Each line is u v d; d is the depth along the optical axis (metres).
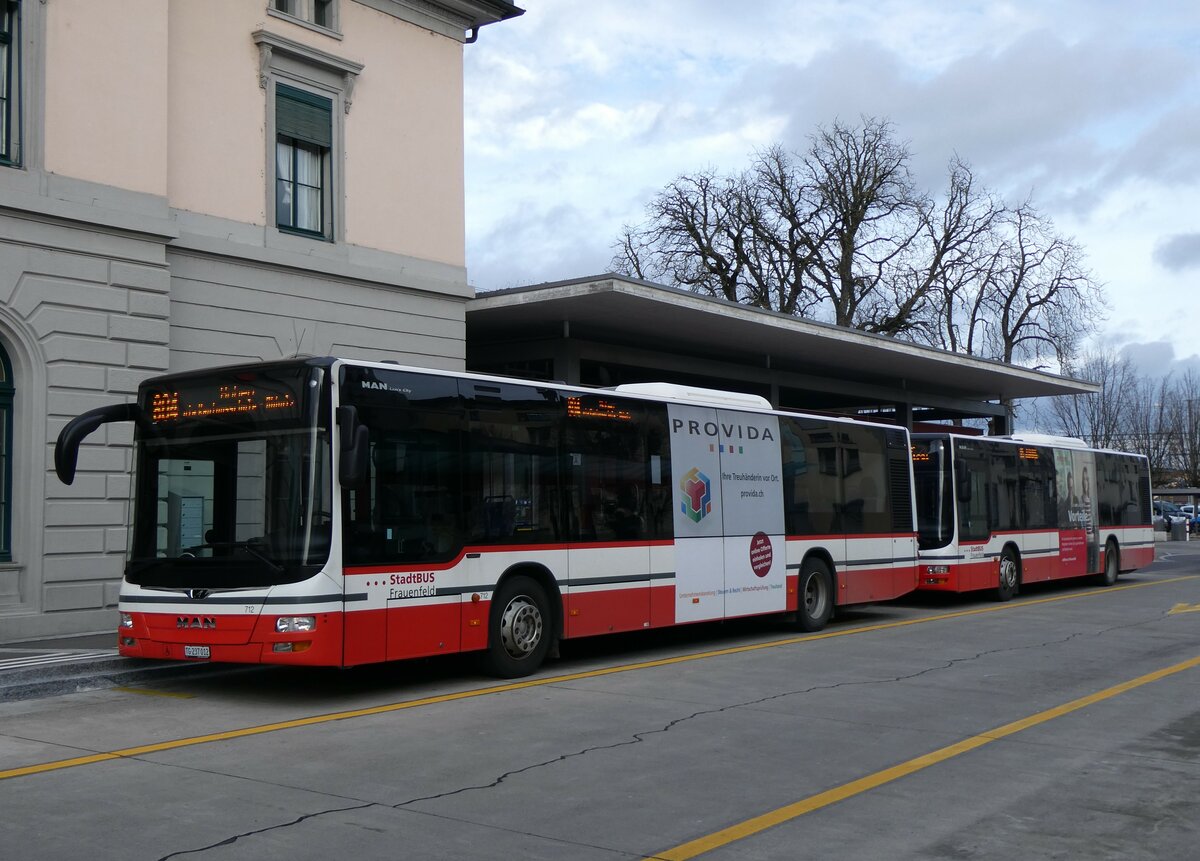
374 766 7.51
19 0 13.71
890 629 16.27
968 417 43.94
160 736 8.50
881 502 17.27
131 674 11.07
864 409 40.06
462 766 7.52
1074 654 13.35
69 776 7.18
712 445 14.14
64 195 13.94
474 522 10.94
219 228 16.09
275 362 9.90
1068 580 26.86
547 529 11.76
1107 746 8.25
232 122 16.38
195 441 10.16
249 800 6.60
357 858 5.53
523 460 11.57
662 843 5.82
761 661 12.77
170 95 15.62
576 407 12.29
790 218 46.44
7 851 5.57
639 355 26.94
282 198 17.20
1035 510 22.45
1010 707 9.81
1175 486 74.75
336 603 9.52
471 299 19.92
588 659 12.96
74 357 13.93
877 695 10.41
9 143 13.62
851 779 7.22
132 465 10.49
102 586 14.12
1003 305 50.12
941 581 19.72
